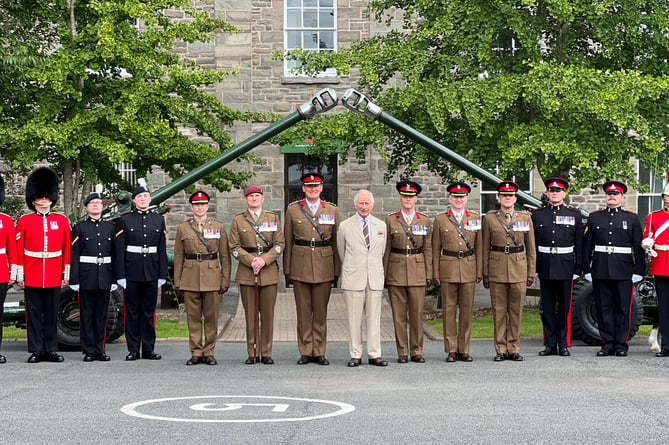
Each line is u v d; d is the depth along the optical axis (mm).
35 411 7453
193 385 8781
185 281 10492
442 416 7219
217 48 19859
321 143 15281
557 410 7445
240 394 8258
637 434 6594
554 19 15406
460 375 9391
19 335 13438
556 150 13828
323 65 15125
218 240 10664
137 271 10836
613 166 14234
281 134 15234
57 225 10891
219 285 10578
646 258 12750
